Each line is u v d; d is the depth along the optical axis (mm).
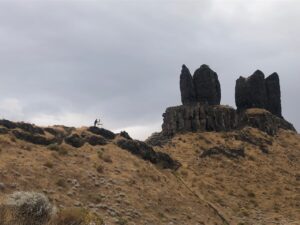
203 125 89938
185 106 93375
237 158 78625
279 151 85812
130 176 53406
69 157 51906
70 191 42406
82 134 61719
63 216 14344
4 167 40750
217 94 99562
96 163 53062
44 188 40375
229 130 91312
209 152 78312
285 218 58562
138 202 47094
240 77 104062
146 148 66312
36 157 47000
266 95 104500
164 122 93875
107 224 36844
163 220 45438
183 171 67812
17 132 52062
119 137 67125
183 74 97000
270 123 95375
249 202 63719
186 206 53156
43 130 58062
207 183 66000
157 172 60719
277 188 69562
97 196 44094
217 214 55438
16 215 12859
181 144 82750
